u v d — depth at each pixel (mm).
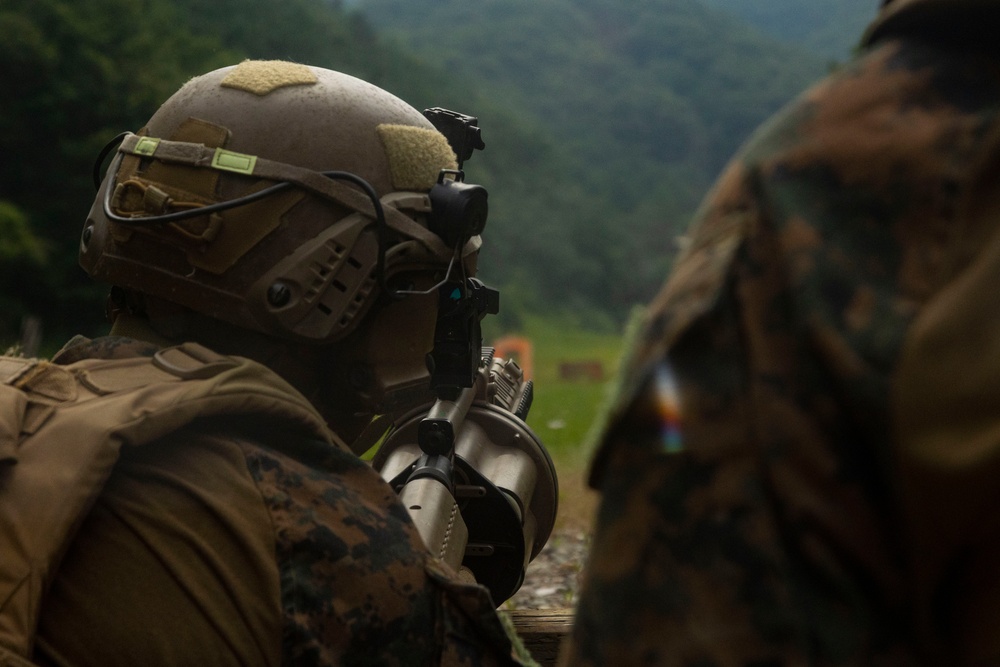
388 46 100562
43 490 913
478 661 1054
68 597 915
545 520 1721
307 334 1164
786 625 559
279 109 1183
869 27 657
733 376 588
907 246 561
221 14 63156
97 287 29812
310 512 1009
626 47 196625
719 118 174875
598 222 101875
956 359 530
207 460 1002
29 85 30656
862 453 563
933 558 544
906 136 573
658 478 601
